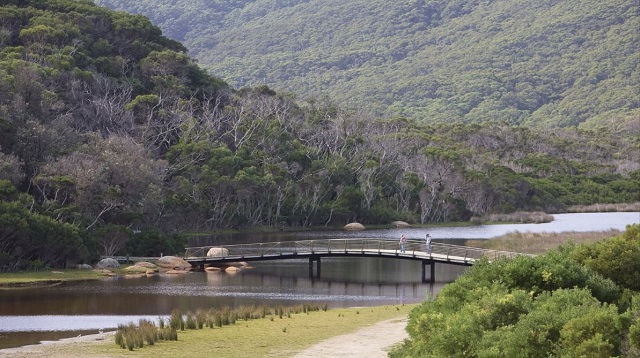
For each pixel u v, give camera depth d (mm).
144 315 57812
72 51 148625
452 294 39875
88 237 86688
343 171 170375
